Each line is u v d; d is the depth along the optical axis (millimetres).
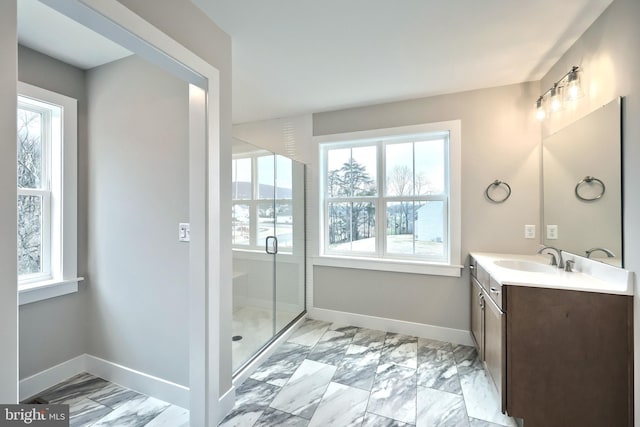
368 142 3119
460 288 2693
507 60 2123
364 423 1675
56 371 2027
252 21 1651
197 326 1583
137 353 1968
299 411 1772
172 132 1810
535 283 1608
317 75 2342
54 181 2053
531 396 1610
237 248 2281
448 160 2795
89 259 2145
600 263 1679
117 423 1688
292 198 3088
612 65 1582
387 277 2959
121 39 1196
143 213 1921
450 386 2020
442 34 1808
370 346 2627
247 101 2885
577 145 1923
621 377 1483
